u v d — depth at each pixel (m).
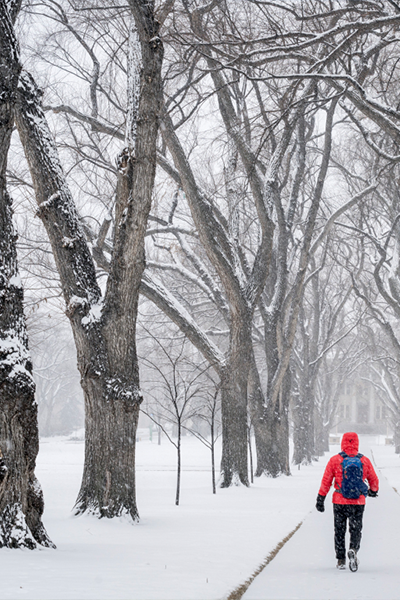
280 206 26.42
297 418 38.97
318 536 10.48
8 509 7.43
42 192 11.63
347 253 40.47
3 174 7.97
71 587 5.21
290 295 26.61
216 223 20.38
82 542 8.59
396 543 9.97
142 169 11.53
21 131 11.52
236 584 6.18
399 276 29.97
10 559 6.52
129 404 11.54
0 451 7.48
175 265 25.64
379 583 6.71
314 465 38.97
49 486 19.78
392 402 56.41
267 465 26.06
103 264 18.66
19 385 7.59
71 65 21.47
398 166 26.11
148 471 31.39
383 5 15.55
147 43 11.51
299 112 17.88
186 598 5.12
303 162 27.59
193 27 15.93
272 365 26.41
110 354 11.59
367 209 31.80
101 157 22.41
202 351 21.09
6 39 7.87
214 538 9.44
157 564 6.85
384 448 73.12
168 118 18.70
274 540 9.49
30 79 11.48
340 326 50.53
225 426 21.14
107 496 11.31
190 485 22.38
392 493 19.55
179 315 21.09
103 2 16.50
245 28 16.17
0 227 7.88
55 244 11.77
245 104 23.30
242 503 15.69
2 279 7.80
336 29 13.74
